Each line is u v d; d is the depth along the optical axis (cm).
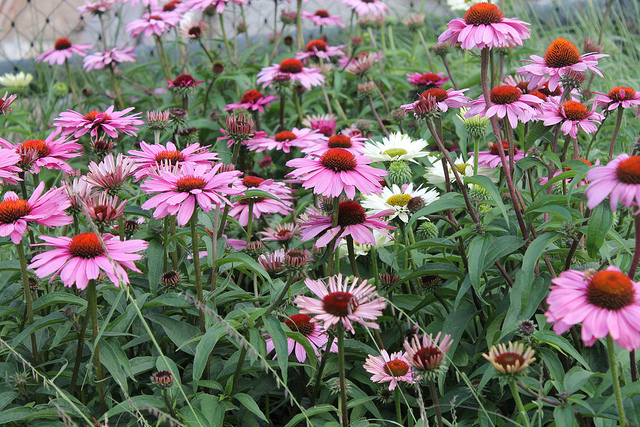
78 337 115
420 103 119
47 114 216
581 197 118
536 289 114
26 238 129
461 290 116
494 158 135
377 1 224
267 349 118
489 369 108
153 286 122
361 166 117
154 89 237
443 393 120
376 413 118
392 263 133
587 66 123
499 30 118
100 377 113
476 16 119
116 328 119
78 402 113
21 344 120
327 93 198
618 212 139
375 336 126
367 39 254
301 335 112
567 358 117
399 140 135
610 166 103
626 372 109
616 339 96
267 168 170
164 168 116
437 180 139
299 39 227
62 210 112
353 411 118
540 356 114
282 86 175
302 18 239
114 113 134
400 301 129
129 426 112
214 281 120
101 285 122
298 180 118
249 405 112
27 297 115
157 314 120
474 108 122
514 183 122
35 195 112
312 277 142
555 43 123
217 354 122
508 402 122
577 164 117
